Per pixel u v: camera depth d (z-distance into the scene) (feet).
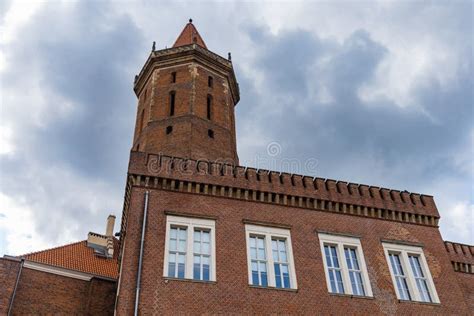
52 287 94.38
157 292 67.87
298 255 79.97
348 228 87.97
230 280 72.43
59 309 92.38
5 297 85.92
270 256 78.33
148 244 73.00
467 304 93.50
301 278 76.74
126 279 68.33
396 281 83.97
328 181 94.07
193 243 76.02
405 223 93.97
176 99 118.62
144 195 79.20
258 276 75.77
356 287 80.23
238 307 69.67
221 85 129.08
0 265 89.15
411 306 80.02
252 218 82.69
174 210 78.79
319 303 74.38
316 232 84.69
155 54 130.72
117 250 122.42
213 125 115.44
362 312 75.92
